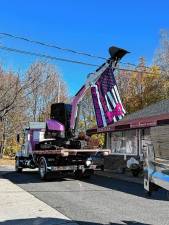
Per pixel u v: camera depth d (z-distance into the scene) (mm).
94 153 21156
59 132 20891
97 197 14141
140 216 10617
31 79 42719
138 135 24656
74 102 20969
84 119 56812
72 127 20734
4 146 52562
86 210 11516
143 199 13633
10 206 12109
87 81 21172
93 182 19484
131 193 15188
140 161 22953
